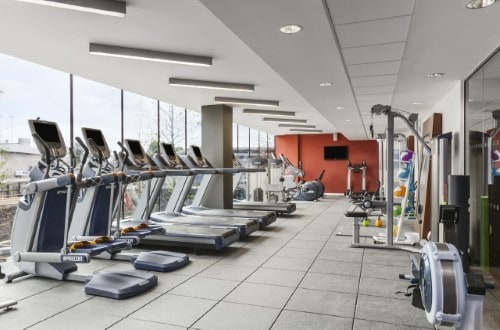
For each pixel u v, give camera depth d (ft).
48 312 9.76
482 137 13.73
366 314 9.71
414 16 9.52
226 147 27.78
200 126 30.27
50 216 12.86
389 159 17.35
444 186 17.07
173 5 10.85
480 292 5.94
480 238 13.88
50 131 12.81
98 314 9.64
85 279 12.10
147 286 11.52
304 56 12.94
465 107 16.21
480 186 13.79
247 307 10.18
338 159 52.85
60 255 11.51
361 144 52.26
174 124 29.53
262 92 23.26
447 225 7.49
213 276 13.04
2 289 11.53
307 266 14.35
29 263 12.57
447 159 17.29
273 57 13.05
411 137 33.47
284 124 40.60
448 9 9.05
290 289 11.67
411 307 10.18
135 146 17.98
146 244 17.84
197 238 16.20
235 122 38.45
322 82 16.85
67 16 11.56
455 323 6.07
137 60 16.11
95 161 15.26
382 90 18.62
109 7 10.32
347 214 17.76
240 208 29.55
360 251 16.87
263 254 16.35
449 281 6.08
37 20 11.85
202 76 19.11
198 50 14.93
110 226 13.97
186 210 24.50
